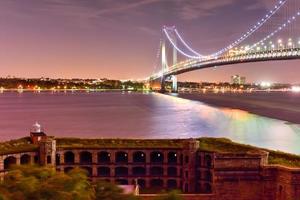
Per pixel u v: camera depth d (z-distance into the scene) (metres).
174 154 98.81
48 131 194.38
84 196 34.56
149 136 172.88
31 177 35.84
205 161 93.06
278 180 72.38
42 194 33.66
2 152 87.44
